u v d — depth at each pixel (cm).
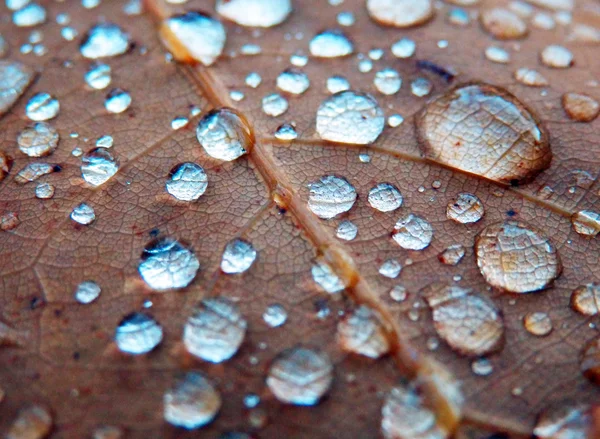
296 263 5
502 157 6
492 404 5
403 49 6
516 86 6
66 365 5
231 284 5
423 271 5
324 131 6
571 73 6
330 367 5
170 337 5
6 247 5
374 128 6
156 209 5
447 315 5
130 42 6
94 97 6
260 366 5
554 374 5
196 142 6
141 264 5
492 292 5
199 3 6
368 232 5
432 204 5
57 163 6
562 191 5
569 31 6
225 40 6
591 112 6
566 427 5
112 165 6
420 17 6
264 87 6
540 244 5
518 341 5
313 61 6
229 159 6
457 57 6
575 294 5
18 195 5
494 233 5
